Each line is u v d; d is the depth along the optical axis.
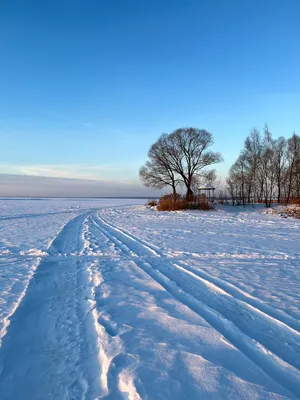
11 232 15.02
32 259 8.65
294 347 3.44
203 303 4.88
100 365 3.17
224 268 7.34
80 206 52.56
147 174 45.19
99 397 2.64
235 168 37.53
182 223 19.42
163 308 4.67
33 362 3.26
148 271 7.13
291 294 5.29
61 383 2.89
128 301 5.00
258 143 34.41
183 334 3.75
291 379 2.82
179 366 3.02
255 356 3.24
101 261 8.28
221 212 29.08
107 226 18.00
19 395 2.74
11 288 5.84
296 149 33.81
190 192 38.81
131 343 3.52
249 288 5.67
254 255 8.83
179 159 43.00
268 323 4.09
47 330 4.01
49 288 5.88
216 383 2.74
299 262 7.97
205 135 42.72
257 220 20.41
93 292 5.50
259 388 2.67
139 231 15.19
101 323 4.10
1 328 4.00
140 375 2.87
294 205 27.39
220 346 3.45
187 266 7.60
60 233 14.58
